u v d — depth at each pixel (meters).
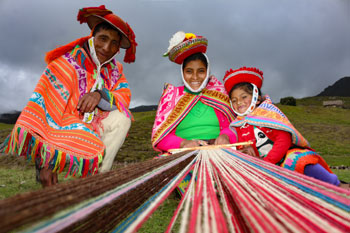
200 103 3.35
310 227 0.44
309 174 2.50
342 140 29.22
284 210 0.51
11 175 4.29
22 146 2.24
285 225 0.43
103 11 2.92
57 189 0.39
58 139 2.46
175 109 3.29
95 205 0.42
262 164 1.16
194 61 3.21
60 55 2.87
